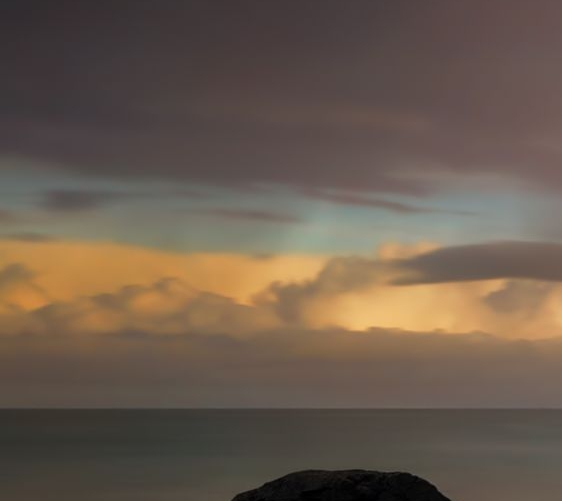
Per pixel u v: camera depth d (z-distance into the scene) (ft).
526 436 558.15
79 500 217.36
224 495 230.07
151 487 246.47
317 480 59.00
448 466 317.63
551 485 254.88
